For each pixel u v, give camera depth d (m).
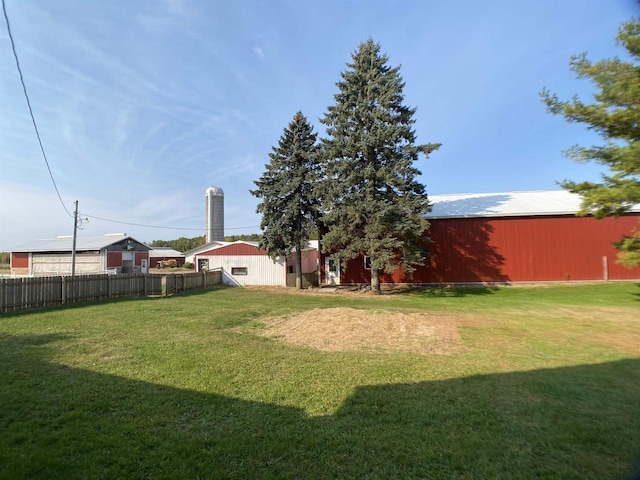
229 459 3.11
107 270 32.44
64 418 3.75
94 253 32.97
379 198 18.22
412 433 3.59
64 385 4.72
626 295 15.53
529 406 4.24
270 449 3.27
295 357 6.34
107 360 5.93
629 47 7.77
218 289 22.14
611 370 5.62
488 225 21.41
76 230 23.30
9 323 9.09
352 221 18.64
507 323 9.48
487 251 21.33
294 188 22.12
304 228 22.67
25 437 3.34
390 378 5.25
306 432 3.60
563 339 7.75
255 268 25.97
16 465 2.88
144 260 38.91
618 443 3.39
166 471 2.91
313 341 7.71
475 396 4.55
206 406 4.19
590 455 3.19
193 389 4.72
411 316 9.95
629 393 4.64
